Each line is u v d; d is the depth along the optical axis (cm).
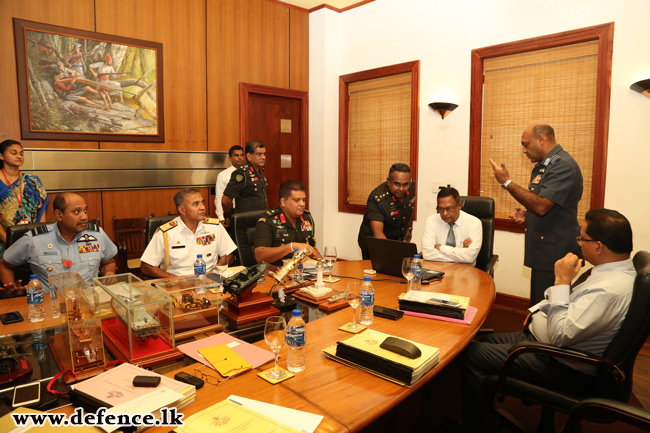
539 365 166
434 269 263
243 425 98
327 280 231
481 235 284
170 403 103
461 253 279
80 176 393
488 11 403
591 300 151
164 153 440
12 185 321
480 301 198
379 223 321
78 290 141
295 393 115
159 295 149
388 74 492
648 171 322
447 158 445
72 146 390
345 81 541
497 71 405
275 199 552
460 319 172
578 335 153
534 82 383
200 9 456
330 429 99
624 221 158
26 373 124
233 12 482
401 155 496
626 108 330
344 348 134
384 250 243
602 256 162
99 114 400
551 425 181
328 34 536
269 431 96
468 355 183
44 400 110
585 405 124
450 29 432
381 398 113
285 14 528
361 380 124
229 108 488
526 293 392
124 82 411
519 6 382
